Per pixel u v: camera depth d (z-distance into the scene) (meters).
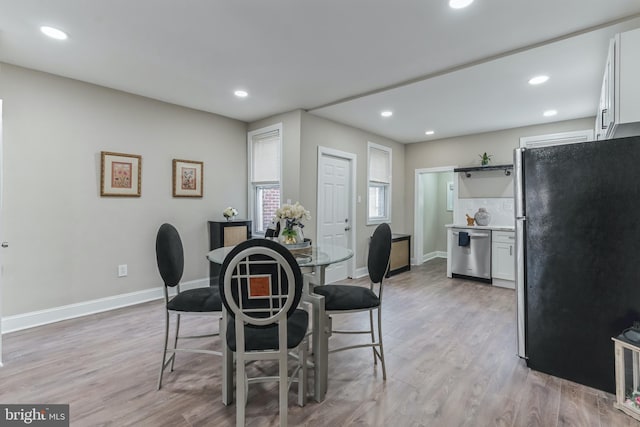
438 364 2.38
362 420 1.76
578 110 4.11
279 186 4.46
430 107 4.03
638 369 1.83
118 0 1.98
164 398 1.95
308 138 4.31
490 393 2.01
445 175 7.25
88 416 1.77
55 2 2.00
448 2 2.01
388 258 2.19
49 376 2.17
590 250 2.04
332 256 2.32
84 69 3.00
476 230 4.89
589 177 2.04
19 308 2.95
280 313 1.52
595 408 1.86
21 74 2.94
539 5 2.03
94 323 3.12
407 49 2.62
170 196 3.98
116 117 3.52
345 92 3.60
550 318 2.20
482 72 3.00
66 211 3.21
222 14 2.14
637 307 1.91
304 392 1.89
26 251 2.99
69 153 3.21
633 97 1.96
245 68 2.98
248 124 4.84
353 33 2.38
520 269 2.35
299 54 2.71
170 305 2.07
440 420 1.76
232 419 1.77
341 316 3.39
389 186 5.92
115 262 3.54
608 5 2.03
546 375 2.22
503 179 5.14
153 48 2.60
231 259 1.46
